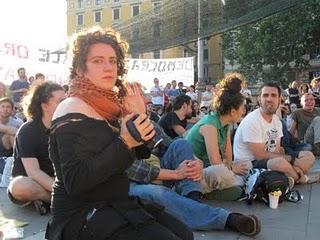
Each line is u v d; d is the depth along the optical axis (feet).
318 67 154.51
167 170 12.99
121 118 7.42
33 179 13.89
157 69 68.74
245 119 17.37
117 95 7.60
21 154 14.11
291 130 28.14
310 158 17.98
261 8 36.45
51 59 52.34
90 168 6.47
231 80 15.42
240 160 16.52
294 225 12.78
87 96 7.16
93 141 6.66
